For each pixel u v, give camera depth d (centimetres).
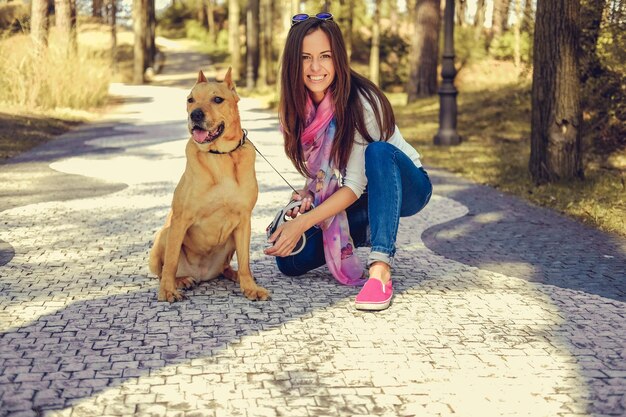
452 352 296
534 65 766
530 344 307
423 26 2023
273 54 3950
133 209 611
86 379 262
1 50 1606
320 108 362
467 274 424
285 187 731
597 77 938
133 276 407
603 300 375
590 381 268
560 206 642
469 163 933
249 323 329
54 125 1390
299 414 237
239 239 367
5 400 243
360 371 274
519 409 244
